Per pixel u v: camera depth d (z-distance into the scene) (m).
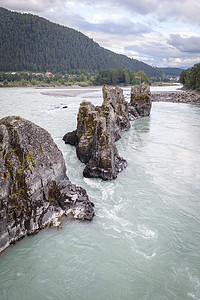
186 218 15.94
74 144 30.28
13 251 12.38
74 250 12.67
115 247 13.02
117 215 15.85
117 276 11.24
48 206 14.70
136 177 21.77
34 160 14.46
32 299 10.05
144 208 16.88
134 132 38.78
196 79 109.62
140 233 14.23
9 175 12.98
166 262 12.15
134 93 53.44
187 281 11.08
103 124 21.53
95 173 21.16
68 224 14.37
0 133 13.49
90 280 10.99
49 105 68.12
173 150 29.58
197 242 13.72
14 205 12.77
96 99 84.50
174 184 20.66
